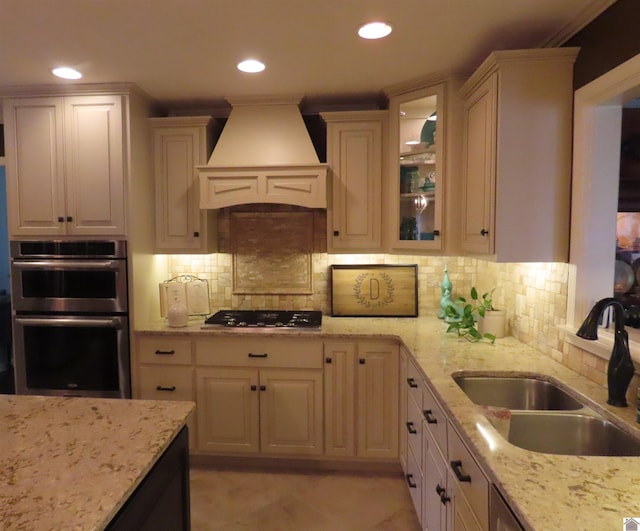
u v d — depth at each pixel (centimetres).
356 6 174
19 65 232
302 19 184
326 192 278
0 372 360
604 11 170
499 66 193
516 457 115
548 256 197
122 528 105
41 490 101
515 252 197
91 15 180
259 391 269
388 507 238
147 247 289
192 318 302
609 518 89
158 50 214
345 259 315
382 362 262
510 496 97
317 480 263
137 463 114
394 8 175
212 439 274
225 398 271
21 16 180
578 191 187
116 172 266
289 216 317
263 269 320
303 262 317
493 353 217
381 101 293
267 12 178
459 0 170
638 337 168
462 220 242
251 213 319
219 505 239
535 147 194
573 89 191
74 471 110
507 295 257
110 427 135
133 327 271
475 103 221
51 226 272
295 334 264
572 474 106
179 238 293
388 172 278
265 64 232
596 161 183
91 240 270
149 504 121
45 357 277
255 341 267
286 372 267
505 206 196
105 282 271
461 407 149
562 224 196
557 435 151
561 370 190
